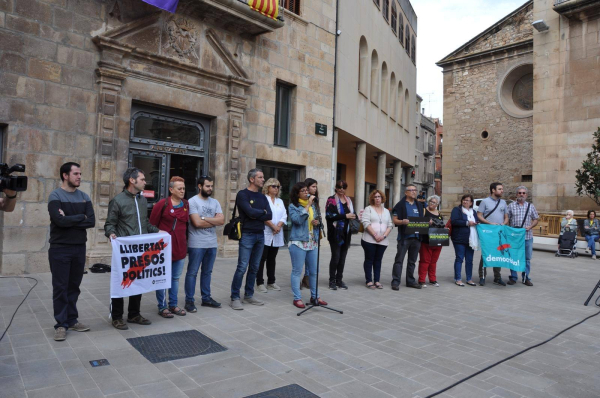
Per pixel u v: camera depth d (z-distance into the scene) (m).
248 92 11.67
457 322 5.86
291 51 13.01
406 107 26.22
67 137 8.16
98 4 8.55
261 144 12.03
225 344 4.60
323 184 14.27
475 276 10.01
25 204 7.66
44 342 4.41
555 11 20.70
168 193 10.14
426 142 57.12
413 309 6.52
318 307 6.41
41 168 7.84
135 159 9.50
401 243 8.08
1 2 7.38
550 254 15.44
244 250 6.12
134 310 5.18
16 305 5.75
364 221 7.94
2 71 7.39
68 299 4.76
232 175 11.09
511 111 27.86
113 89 8.67
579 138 20.14
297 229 6.29
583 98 20.12
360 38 18.00
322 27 14.24
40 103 7.82
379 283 8.06
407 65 25.92
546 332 5.50
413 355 4.46
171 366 3.93
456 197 30.19
